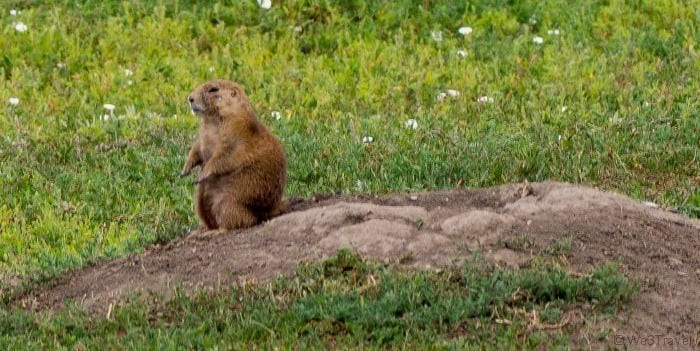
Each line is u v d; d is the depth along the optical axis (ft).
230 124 33.68
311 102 50.88
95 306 30.96
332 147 44.65
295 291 29.78
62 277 33.53
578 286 28.99
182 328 28.63
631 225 32.40
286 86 52.70
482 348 26.81
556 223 32.07
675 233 32.73
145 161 43.75
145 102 51.08
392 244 31.24
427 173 41.24
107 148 45.60
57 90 52.31
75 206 40.14
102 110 50.14
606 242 31.48
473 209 33.86
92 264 34.27
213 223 35.27
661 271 30.66
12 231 38.09
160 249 34.40
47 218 38.68
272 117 48.85
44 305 31.91
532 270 29.58
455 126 47.32
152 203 40.40
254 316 28.71
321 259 30.94
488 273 29.78
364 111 50.14
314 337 27.78
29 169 43.14
